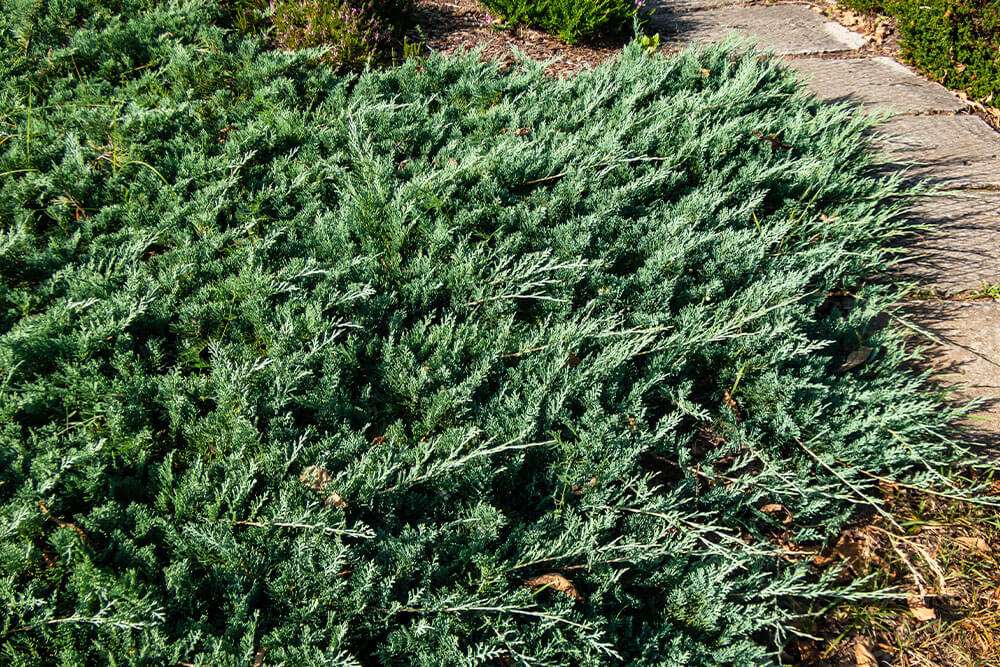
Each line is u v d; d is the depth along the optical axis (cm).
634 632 223
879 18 633
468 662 188
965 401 304
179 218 341
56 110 414
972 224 399
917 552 257
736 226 370
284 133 399
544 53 556
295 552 209
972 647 230
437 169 393
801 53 592
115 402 242
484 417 265
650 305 312
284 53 455
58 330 276
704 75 486
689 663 210
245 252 318
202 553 207
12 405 243
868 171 430
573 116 435
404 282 320
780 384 279
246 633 188
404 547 212
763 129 421
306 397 258
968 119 496
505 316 307
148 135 394
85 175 361
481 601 203
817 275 359
